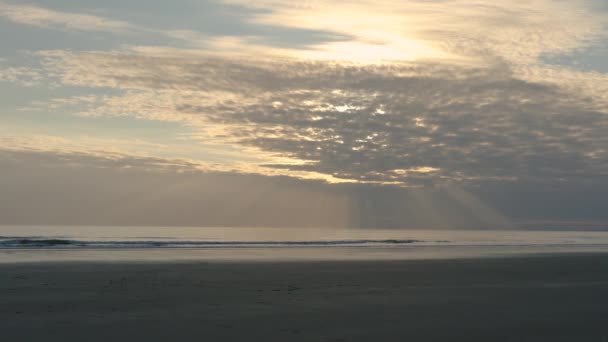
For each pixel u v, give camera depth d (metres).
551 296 19.39
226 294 18.70
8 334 12.09
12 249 45.25
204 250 46.88
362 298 18.20
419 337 12.38
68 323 13.32
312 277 24.70
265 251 46.72
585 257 42.47
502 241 92.38
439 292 20.06
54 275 24.00
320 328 13.11
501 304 17.31
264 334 12.37
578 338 12.51
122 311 15.05
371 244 70.06
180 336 12.09
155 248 49.16
